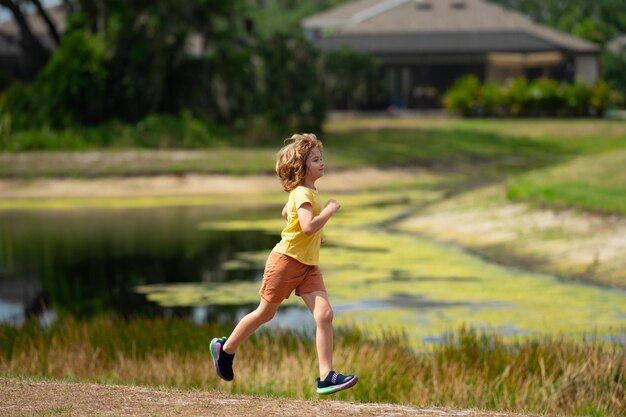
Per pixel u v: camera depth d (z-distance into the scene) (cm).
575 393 2031
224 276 4056
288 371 2205
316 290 1404
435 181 8669
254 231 5512
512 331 2856
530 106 13250
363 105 14212
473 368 2216
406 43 14525
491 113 13312
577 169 6150
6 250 4862
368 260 4319
